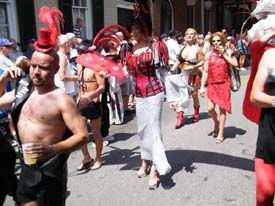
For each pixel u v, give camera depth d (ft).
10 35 28.14
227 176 14.23
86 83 14.70
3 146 8.64
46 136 7.88
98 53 13.99
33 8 29.48
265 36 8.50
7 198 12.84
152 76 13.00
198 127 21.61
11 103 8.81
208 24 73.26
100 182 13.99
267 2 9.30
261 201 8.80
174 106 14.01
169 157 16.40
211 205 11.98
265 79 8.41
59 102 7.80
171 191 13.05
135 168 15.26
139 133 13.56
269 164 8.61
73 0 34.42
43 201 8.02
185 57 22.11
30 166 7.97
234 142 18.52
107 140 19.04
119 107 23.12
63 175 8.21
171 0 57.52
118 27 14.39
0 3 27.22
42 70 7.72
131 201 12.41
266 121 8.61
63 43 15.93
